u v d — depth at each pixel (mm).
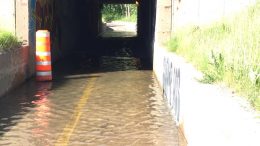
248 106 5543
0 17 16938
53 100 12688
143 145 8328
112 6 102562
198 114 6695
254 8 9344
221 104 5672
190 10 16422
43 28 20125
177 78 10031
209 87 7090
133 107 11766
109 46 36031
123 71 19672
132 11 99750
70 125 9852
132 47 35312
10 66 14133
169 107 11750
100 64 22578
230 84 7012
